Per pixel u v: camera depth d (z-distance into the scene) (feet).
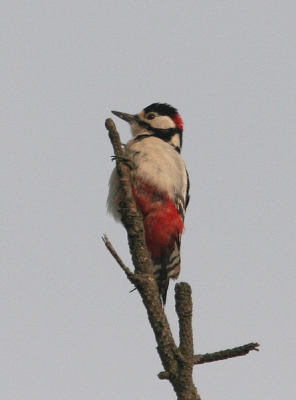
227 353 21.20
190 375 20.85
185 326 21.70
